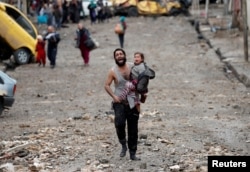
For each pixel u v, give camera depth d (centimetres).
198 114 3441
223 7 9844
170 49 6781
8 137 2855
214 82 4684
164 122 3192
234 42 6719
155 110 3559
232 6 8444
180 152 2505
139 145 2627
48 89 4462
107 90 2309
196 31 8275
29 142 2709
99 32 8506
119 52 2286
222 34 7450
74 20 9675
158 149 2555
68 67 5591
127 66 2311
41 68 5578
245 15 5381
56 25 8719
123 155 2408
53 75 5131
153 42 7450
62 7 9494
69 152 2522
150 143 2658
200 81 4741
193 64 5625
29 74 5200
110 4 10550
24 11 7512
